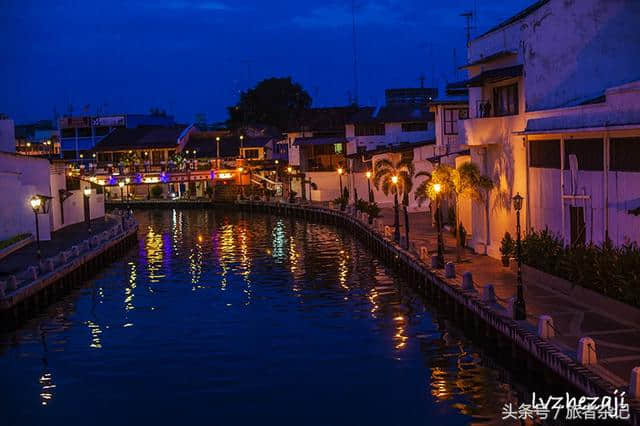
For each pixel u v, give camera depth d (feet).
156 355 90.38
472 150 139.85
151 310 118.32
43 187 191.21
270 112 495.41
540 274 101.76
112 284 146.30
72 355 91.91
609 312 82.12
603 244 87.40
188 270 162.09
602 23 112.06
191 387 77.51
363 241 202.08
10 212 171.01
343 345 91.97
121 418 69.67
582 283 89.66
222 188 373.40
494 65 129.90
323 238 220.23
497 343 83.56
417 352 87.97
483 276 109.40
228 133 439.22
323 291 130.21
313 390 75.25
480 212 138.72
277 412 69.56
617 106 90.48
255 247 202.59
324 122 322.75
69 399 75.31
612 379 59.26
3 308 106.73
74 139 448.65
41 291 122.72
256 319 108.47
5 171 172.86
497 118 125.49
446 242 153.38
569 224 101.91
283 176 350.23
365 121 301.22
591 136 94.48
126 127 449.48
